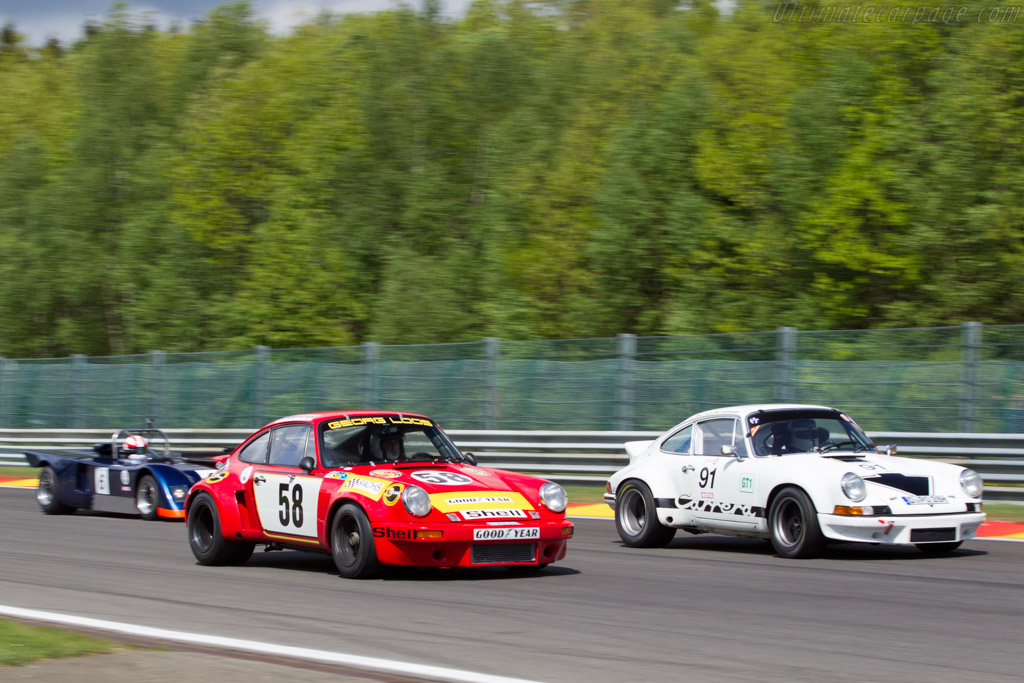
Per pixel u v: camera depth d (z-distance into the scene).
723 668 16.66
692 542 34.22
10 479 65.69
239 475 29.44
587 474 50.38
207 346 93.94
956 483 28.98
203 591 25.02
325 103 99.75
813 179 73.50
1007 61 69.00
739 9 92.19
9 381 76.00
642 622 20.53
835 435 31.55
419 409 56.88
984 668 16.48
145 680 15.56
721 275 75.50
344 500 26.27
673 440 33.44
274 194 94.56
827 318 72.50
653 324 77.00
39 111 129.12
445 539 24.77
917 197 68.75
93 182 104.81
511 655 17.70
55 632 19.22
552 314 81.19
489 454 53.62
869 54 77.38
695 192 79.25
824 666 16.72
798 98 75.19
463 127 96.12
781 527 29.39
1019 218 67.38
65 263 101.00
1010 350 40.84
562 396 52.31
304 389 60.88
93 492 44.31
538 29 106.44
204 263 96.69
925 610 21.45
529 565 27.16
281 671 16.09
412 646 18.48
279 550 31.12
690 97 79.56
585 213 82.94
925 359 42.94
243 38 118.19
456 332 82.31
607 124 91.44
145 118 110.88
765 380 46.59
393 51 97.88
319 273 89.12
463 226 92.94
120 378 69.38
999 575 25.89
